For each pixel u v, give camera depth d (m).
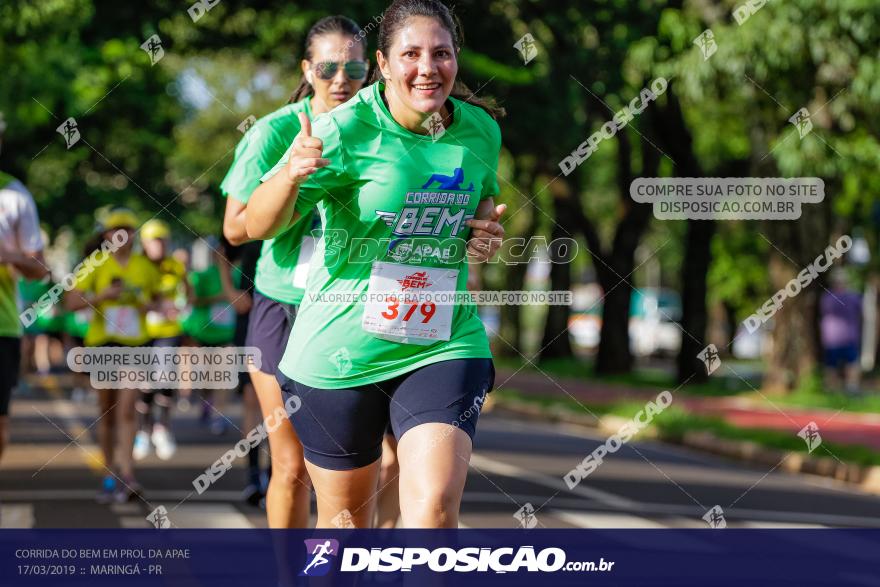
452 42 9.12
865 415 41.47
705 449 32.41
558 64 39.66
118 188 67.12
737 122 54.41
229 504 18.86
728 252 82.69
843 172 38.84
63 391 46.00
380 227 9.30
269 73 54.91
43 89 54.25
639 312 112.06
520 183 64.12
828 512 20.22
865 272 74.12
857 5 33.66
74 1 39.19
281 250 12.44
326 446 9.65
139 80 57.47
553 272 77.94
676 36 38.75
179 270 21.97
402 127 9.20
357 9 36.19
